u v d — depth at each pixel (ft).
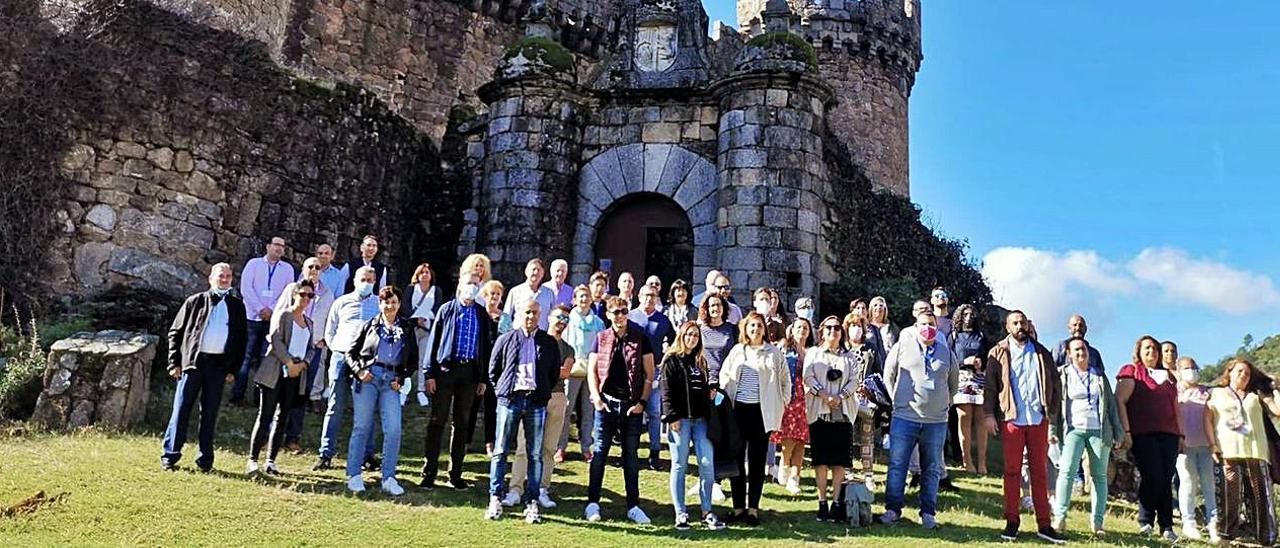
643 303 27.91
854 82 86.99
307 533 18.56
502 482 20.63
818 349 23.39
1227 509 25.05
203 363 22.50
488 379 23.56
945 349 22.97
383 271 31.81
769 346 22.35
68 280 32.37
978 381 30.09
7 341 28.14
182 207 35.60
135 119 34.68
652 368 22.15
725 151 39.96
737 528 20.92
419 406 33.45
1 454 21.83
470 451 27.68
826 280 44.47
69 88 33.12
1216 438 25.54
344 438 27.91
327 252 29.04
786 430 24.17
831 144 47.19
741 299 37.65
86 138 33.42
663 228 43.24
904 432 22.54
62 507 18.76
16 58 32.19
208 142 36.70
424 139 46.73
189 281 35.27
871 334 28.50
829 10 87.20
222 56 37.70
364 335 22.41
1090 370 23.18
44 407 25.27
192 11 37.60
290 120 39.58
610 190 41.55
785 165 39.11
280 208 38.73
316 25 62.85
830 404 22.75
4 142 31.50
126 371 26.09
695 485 25.36
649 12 43.50
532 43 42.68
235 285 36.60
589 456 27.43
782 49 40.29
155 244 34.63
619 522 20.88
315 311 27.89
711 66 43.29
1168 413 24.64
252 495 20.66
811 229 39.11
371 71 65.31
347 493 21.56
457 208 46.11
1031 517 24.45
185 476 21.56
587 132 42.65
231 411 29.25
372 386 22.39
